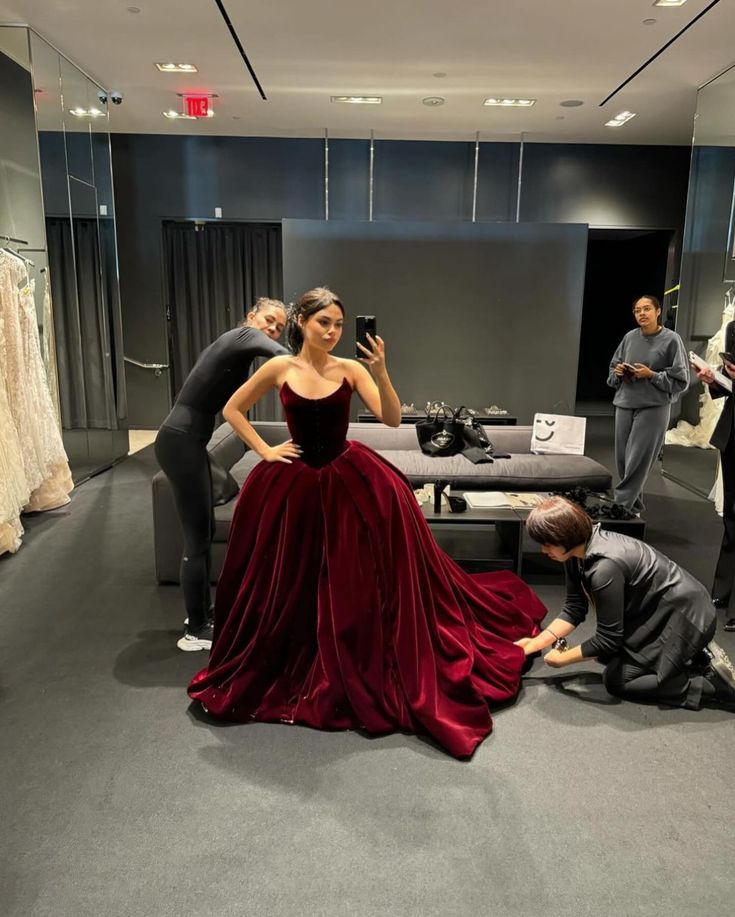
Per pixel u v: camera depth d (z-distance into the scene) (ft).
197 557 8.88
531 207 24.99
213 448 12.20
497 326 23.58
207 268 26.30
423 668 7.38
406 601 7.45
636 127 22.70
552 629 8.34
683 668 7.64
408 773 6.59
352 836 5.78
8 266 13.58
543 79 18.39
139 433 25.77
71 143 17.53
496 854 5.60
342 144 24.48
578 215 25.07
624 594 7.55
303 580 7.59
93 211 19.02
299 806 6.14
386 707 7.25
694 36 15.42
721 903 5.16
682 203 25.05
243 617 7.82
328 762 6.75
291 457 7.66
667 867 5.49
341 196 24.88
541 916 5.03
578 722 7.46
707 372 9.73
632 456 14.16
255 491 7.88
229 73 18.22
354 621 7.30
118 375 20.77
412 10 14.23
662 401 13.83
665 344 13.83
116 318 20.57
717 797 6.33
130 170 24.72
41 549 13.02
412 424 16.33
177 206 24.97
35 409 14.48
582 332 37.01
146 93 19.88
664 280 30.63
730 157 17.03
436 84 19.01
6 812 6.08
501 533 12.92
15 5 14.02
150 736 7.21
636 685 7.71
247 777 6.53
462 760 6.78
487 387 23.99
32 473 14.16
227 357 8.27
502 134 23.99
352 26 15.01
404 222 22.79
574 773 6.62
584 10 14.12
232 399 7.66
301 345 7.84
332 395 7.50
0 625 9.87
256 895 5.20
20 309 14.11
